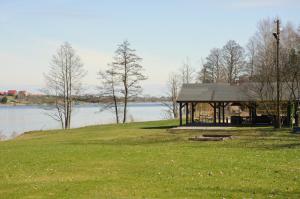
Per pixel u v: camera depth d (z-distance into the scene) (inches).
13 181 557.0
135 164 672.4
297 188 475.8
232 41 2886.3
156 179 546.3
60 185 520.7
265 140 1042.1
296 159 692.1
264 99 1619.1
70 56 2037.4
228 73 2901.1
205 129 1509.6
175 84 2679.6
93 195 463.2
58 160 733.3
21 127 2282.2
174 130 1504.7
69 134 1530.5
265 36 1984.5
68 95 2042.3
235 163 657.6
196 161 685.9
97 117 3410.4
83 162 705.6
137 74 2187.5
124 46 2151.8
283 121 1568.7
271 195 443.2
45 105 2069.4
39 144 1128.2
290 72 1621.6
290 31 1817.2
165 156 756.0
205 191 469.4
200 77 2987.2
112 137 1311.5
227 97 1690.5
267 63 1758.1
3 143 1245.7
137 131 1519.4
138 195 458.3
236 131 1375.5
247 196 441.1
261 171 585.6
